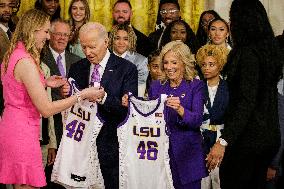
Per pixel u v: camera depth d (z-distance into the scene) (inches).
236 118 132.1
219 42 210.4
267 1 266.4
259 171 141.4
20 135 130.5
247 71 132.1
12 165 131.2
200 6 263.0
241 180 139.4
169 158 142.6
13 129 130.8
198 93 142.8
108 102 147.0
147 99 147.2
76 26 221.9
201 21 235.5
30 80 128.8
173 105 136.0
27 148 130.8
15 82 130.9
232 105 135.8
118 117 153.0
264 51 134.8
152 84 151.3
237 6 138.2
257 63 132.7
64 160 149.6
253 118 135.0
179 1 262.7
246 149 136.5
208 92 161.2
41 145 179.5
